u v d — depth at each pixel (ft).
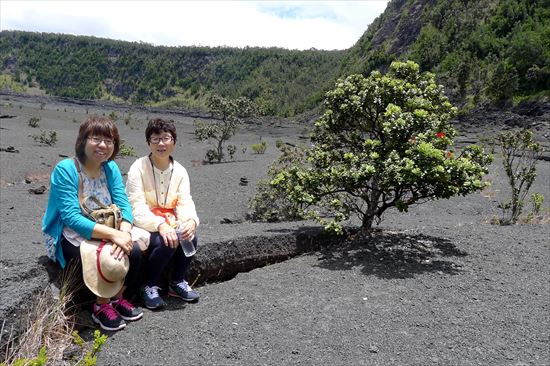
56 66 485.56
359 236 17.67
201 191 37.76
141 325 11.07
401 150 15.99
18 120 128.26
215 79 441.68
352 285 13.48
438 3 230.48
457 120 131.64
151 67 469.16
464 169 15.05
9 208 30.55
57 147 73.31
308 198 16.53
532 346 10.24
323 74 361.92
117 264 10.26
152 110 227.20
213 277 14.89
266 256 16.06
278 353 9.95
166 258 11.70
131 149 67.67
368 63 237.45
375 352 10.01
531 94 130.82
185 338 10.50
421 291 13.01
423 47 202.49
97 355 9.80
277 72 388.57
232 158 70.44
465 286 13.34
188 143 100.37
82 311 11.25
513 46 146.41
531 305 12.19
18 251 13.62
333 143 18.47
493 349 10.10
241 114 72.84
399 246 16.52
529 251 16.05
